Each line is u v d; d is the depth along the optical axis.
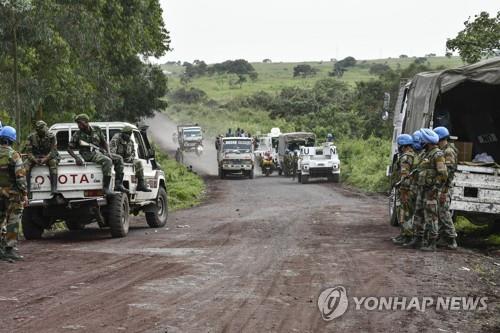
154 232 14.80
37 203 12.66
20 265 9.99
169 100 107.31
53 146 12.73
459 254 11.32
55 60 23.97
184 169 39.03
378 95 56.72
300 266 9.93
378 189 29.20
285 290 8.24
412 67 55.81
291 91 90.19
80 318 6.83
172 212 21.00
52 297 7.79
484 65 13.05
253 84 127.69
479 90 14.93
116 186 13.45
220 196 27.78
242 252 11.36
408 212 12.20
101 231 15.33
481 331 6.73
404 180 12.18
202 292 8.10
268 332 6.41
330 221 16.70
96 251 11.50
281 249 11.73
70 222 14.20
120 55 34.66
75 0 25.77
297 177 40.16
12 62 21.22
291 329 6.53
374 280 8.89
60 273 9.32
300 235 13.84
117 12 31.73
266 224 16.00
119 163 13.47
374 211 19.61
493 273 9.84
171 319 6.82
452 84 13.13
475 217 12.89
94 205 13.02
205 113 92.88
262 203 23.34
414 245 12.02
